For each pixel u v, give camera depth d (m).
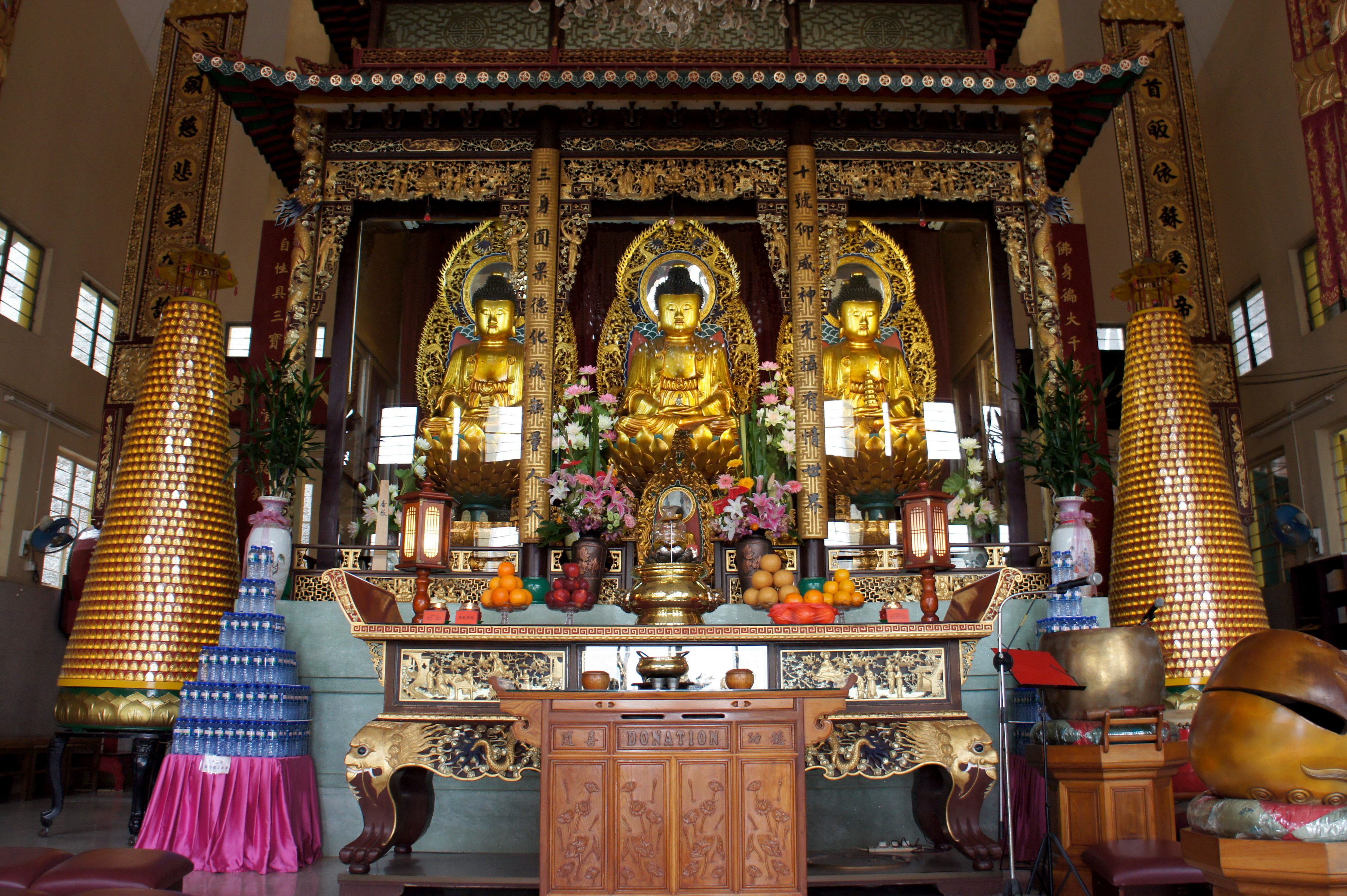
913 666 4.80
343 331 7.38
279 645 5.25
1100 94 7.05
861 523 7.43
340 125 7.12
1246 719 2.54
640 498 7.36
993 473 7.40
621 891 3.94
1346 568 10.26
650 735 4.05
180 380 6.13
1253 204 11.72
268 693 5.03
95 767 10.27
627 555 6.36
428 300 8.18
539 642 4.72
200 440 6.07
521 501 6.48
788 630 4.67
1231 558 6.11
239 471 7.90
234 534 6.18
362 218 7.64
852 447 7.78
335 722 5.64
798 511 6.54
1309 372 10.98
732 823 3.99
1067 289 9.19
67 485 11.46
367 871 4.45
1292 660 2.57
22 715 10.34
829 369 8.08
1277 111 11.00
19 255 10.46
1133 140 9.89
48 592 10.90
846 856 5.11
